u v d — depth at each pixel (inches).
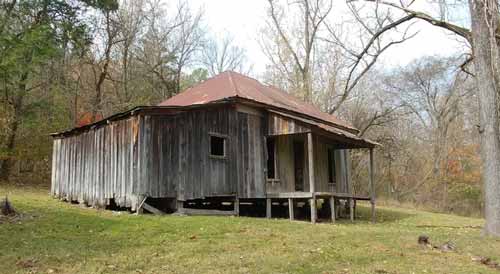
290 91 1360.7
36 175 1091.3
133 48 1364.4
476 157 1534.2
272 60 1392.7
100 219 466.6
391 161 1711.4
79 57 1178.0
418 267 316.2
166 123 565.3
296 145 740.0
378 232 479.2
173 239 386.9
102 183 588.7
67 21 1068.5
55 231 394.6
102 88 1322.6
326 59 1387.8
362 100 1531.7
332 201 654.5
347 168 897.5
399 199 1592.0
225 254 338.0
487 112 482.3
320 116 838.5
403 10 559.5
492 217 473.7
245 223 490.6
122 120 573.9
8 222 419.2
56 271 278.7
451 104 1614.2
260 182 644.1
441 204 1482.5
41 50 907.4
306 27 1322.6
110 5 1133.1
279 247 369.7
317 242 398.6
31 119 995.9
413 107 1732.3
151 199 563.2
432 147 1707.7
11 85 922.7
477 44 488.4
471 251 384.5
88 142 636.1
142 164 536.4
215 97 633.0
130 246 354.3
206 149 593.9
